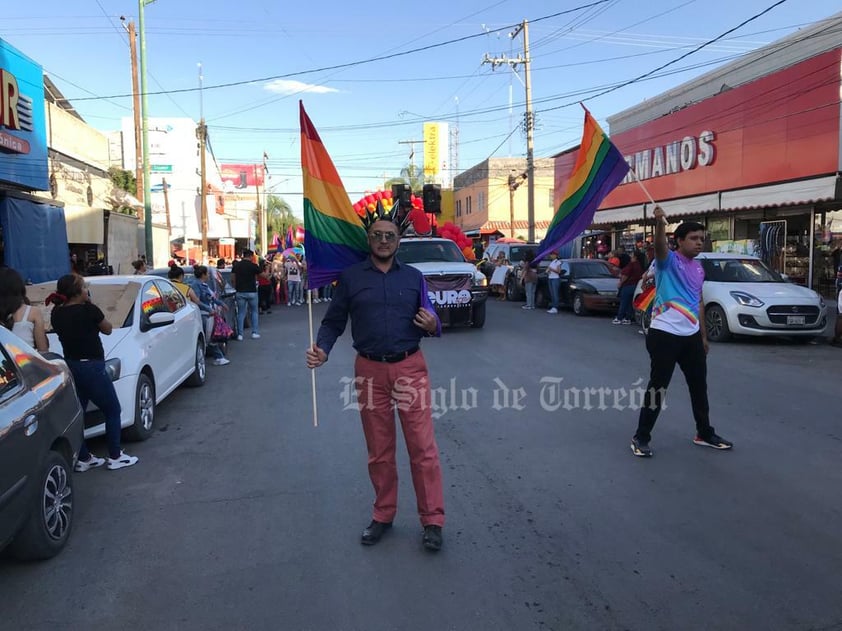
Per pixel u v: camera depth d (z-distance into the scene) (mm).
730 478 4934
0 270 5098
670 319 5348
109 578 3656
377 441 4012
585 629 3088
